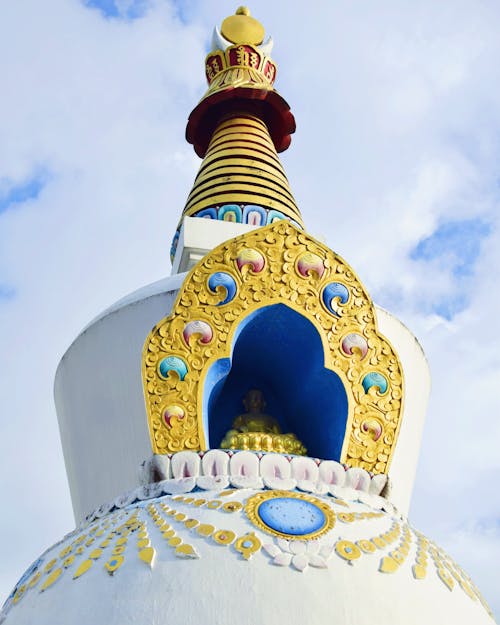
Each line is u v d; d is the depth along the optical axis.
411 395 9.52
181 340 8.34
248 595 6.13
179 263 11.37
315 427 9.27
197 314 8.47
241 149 13.41
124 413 8.71
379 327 9.40
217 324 8.47
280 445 8.67
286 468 7.74
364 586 6.45
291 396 9.73
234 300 8.58
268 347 9.37
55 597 6.61
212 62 14.98
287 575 6.32
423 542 7.52
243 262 8.72
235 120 14.04
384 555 6.87
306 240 8.95
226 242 8.81
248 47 14.88
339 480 7.89
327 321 8.72
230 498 7.18
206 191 12.86
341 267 8.95
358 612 6.22
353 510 7.43
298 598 6.16
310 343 8.91
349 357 8.64
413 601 6.57
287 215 12.79
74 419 9.25
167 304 8.90
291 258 8.84
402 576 6.76
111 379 8.94
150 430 8.00
